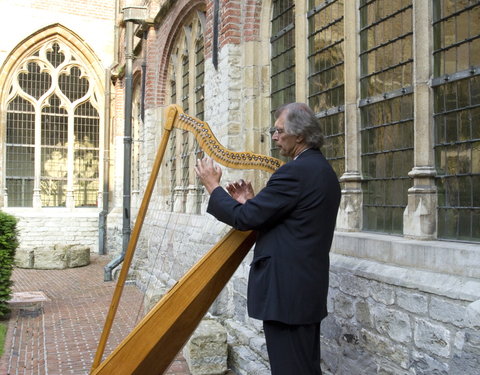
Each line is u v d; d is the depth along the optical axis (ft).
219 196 8.88
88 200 57.11
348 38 14.65
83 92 56.80
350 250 13.20
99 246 53.83
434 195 11.61
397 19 13.03
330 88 16.22
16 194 54.44
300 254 8.27
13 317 24.58
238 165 9.41
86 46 55.98
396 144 13.01
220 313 20.02
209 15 25.49
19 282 35.94
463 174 10.84
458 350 8.79
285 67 19.79
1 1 52.90
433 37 11.70
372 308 11.68
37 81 55.06
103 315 24.98
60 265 43.01
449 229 11.28
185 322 9.55
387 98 13.26
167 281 28.78
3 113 52.90
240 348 16.56
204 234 23.58
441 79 11.35
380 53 13.71
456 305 9.36
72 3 55.36
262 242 8.59
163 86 38.17
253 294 8.46
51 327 22.58
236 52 21.84
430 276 10.18
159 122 38.34
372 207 13.98
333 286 13.19
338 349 12.88
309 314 8.24
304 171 8.38
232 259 9.70
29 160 55.21
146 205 9.92
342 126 15.60
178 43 34.47
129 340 9.35
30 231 53.36
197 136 9.64
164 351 9.52
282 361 8.25
